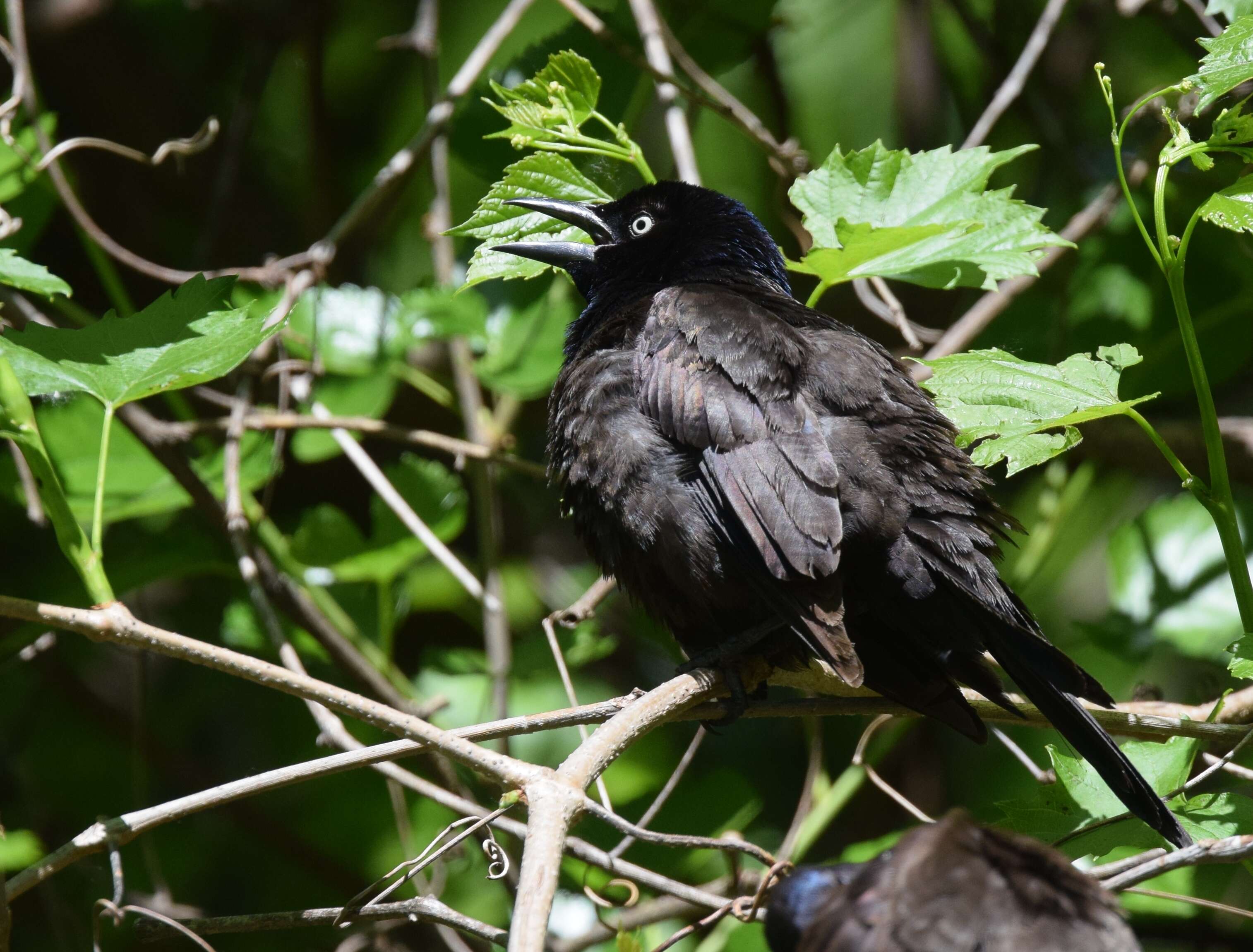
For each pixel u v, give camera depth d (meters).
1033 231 8.27
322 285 11.20
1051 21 10.84
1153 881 10.12
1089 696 6.84
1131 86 13.16
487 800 10.91
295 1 13.51
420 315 10.97
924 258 8.21
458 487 11.20
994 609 7.12
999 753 12.58
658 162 14.75
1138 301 11.90
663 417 7.75
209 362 6.83
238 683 12.95
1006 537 7.70
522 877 5.28
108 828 5.88
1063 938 4.06
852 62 14.72
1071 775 7.49
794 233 10.85
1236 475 11.30
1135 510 12.83
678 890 6.93
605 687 13.25
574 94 8.35
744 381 7.62
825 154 14.56
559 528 14.38
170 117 14.29
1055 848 7.13
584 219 9.39
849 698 7.44
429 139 10.30
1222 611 10.88
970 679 7.55
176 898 12.02
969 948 4.04
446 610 13.84
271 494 12.06
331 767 6.00
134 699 12.48
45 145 9.93
